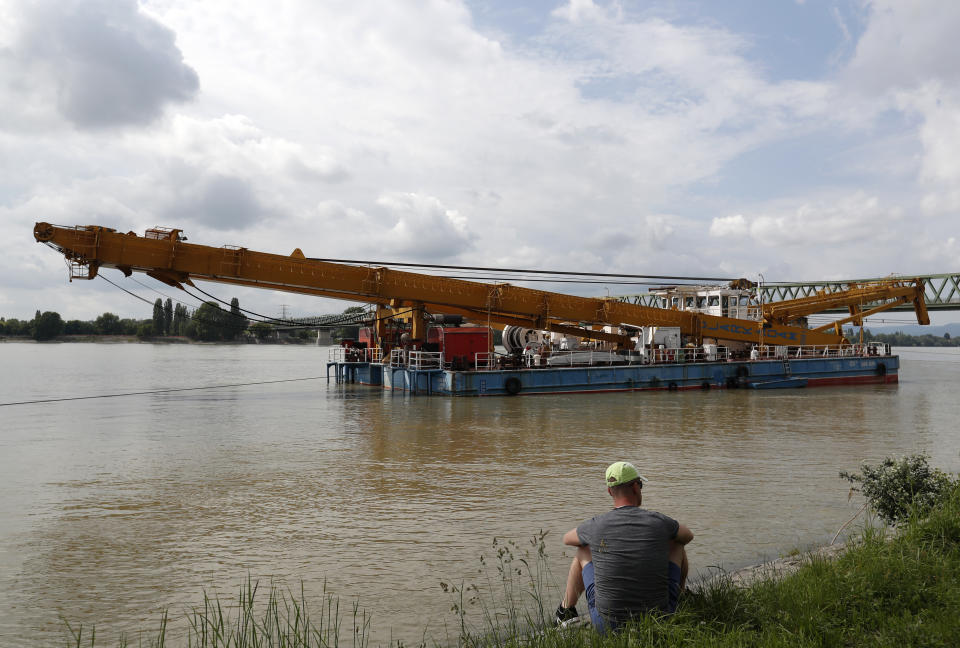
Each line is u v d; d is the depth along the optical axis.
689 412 29.42
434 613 7.40
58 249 30.27
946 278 97.38
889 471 8.74
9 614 7.52
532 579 8.45
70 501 13.00
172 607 7.70
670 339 42.47
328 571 8.92
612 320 42.31
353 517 11.77
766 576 7.02
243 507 12.51
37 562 9.34
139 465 16.81
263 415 27.95
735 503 12.66
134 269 32.06
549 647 4.99
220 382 50.22
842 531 10.54
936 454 18.36
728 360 44.34
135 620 7.32
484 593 8.02
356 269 36.31
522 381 37.41
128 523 11.38
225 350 176.50
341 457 17.97
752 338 46.50
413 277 37.59
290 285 35.25
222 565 9.20
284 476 15.42
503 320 41.34
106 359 103.38
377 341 44.50
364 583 8.45
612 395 38.06
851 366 48.12
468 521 11.49
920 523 7.43
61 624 7.24
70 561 9.38
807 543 9.97
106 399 35.97
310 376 58.59
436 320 40.09
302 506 12.59
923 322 51.19
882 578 5.87
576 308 41.50
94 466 16.69
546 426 24.55
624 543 4.95
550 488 14.15
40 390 42.66
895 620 5.11
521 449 19.31
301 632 6.87
